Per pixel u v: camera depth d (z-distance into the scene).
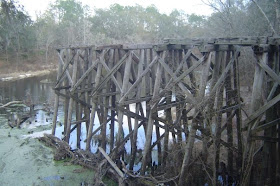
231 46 6.47
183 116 7.94
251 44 5.40
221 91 6.72
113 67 8.55
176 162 7.66
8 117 16.44
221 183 7.78
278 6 13.06
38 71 41.31
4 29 39.97
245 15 14.81
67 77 11.46
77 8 55.75
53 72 40.88
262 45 5.23
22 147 11.28
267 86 5.86
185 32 34.16
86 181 8.29
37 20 53.34
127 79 8.30
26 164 9.66
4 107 19.09
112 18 46.34
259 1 14.25
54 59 48.34
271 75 5.17
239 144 7.36
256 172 6.97
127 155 10.56
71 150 10.38
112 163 8.12
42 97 22.77
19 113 17.36
